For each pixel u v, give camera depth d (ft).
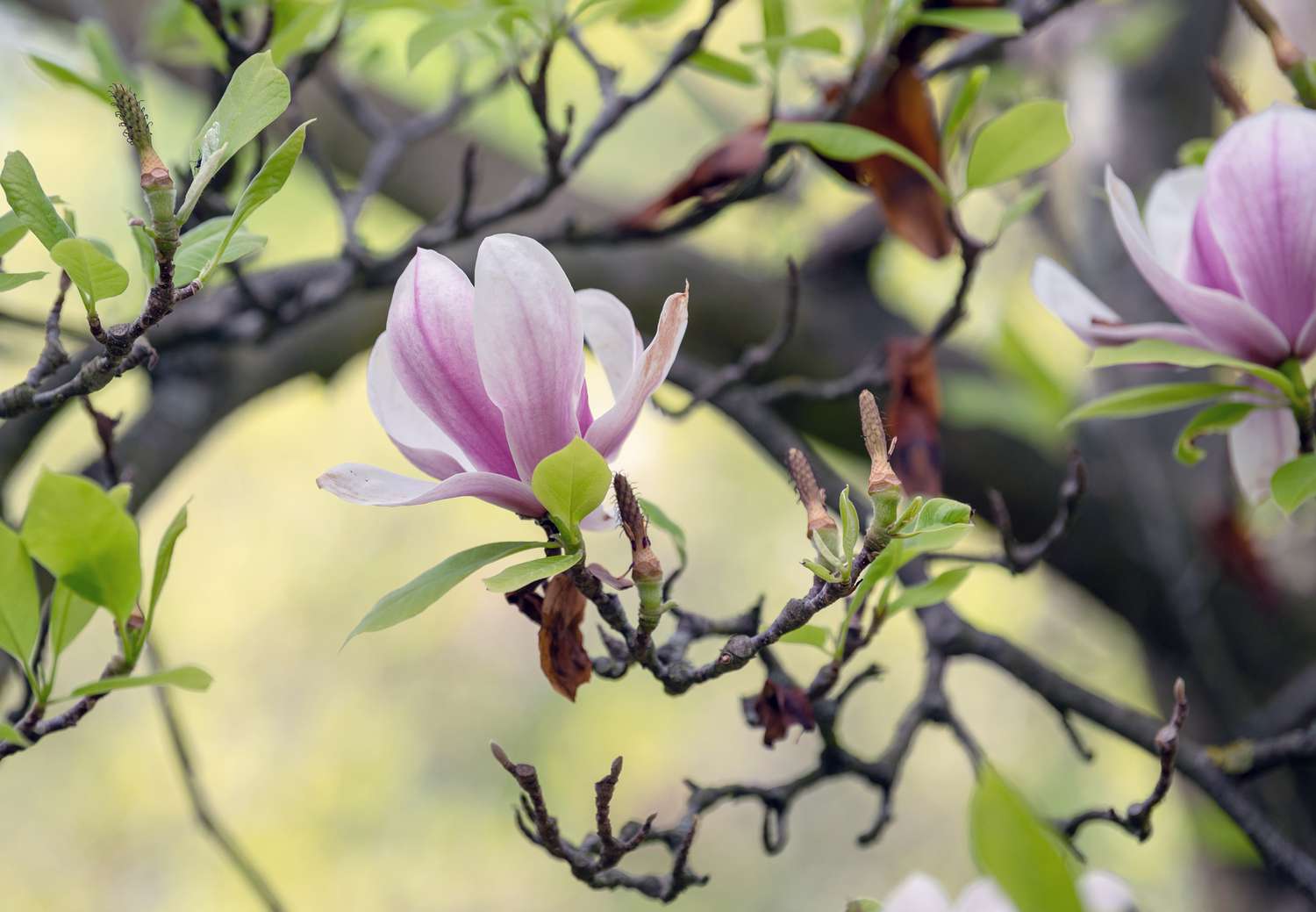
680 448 16.16
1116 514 9.31
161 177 5.05
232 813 16.02
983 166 5.82
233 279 6.25
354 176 9.69
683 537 5.52
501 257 5.14
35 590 5.22
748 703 5.57
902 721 5.95
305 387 14.96
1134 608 9.63
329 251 11.80
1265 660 9.25
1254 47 12.50
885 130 6.05
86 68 6.39
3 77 11.73
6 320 6.15
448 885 15.83
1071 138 5.77
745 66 6.07
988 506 9.50
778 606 16.10
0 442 6.48
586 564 5.28
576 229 6.25
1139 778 13.46
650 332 9.05
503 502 5.24
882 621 5.54
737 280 8.95
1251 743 5.93
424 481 5.28
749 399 6.49
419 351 5.20
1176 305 5.53
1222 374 7.61
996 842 5.02
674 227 6.23
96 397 11.94
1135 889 12.92
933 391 5.97
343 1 5.97
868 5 5.96
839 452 9.59
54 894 15.83
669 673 5.34
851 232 8.92
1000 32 5.87
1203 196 5.54
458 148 9.50
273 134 6.27
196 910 15.49
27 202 5.13
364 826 16.02
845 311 9.16
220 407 7.41
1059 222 9.82
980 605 13.02
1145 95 9.79
